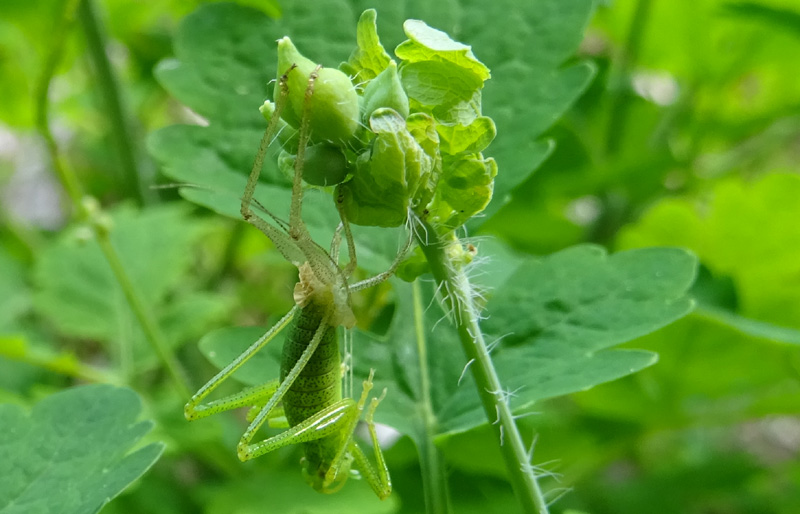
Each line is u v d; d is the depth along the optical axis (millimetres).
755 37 203
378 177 70
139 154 207
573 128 203
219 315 177
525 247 222
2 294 204
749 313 165
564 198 219
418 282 109
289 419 98
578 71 107
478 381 80
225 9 113
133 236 188
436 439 97
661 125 222
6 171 274
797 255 158
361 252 104
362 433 171
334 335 94
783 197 153
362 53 76
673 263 101
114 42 241
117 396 101
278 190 105
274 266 212
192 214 233
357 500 132
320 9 111
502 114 107
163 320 174
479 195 77
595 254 105
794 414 160
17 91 225
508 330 101
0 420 97
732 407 174
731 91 233
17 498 89
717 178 220
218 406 99
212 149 108
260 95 110
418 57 74
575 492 189
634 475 241
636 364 91
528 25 110
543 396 90
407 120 72
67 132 267
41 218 299
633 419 170
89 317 174
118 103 199
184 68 111
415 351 106
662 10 204
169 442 137
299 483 137
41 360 149
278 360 104
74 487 90
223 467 146
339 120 70
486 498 166
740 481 197
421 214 76
